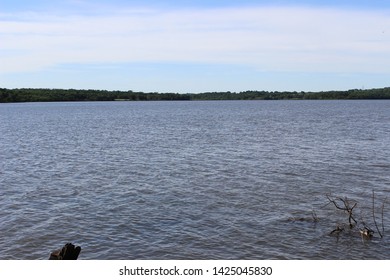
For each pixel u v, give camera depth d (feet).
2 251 63.05
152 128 266.98
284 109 570.05
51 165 130.00
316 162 131.03
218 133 227.20
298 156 143.43
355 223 74.08
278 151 155.74
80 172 118.73
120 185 102.73
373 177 109.40
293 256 61.31
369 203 86.53
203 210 82.02
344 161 132.26
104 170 121.49
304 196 91.61
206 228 72.18
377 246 64.64
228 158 140.46
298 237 67.97
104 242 66.54
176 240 67.10
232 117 386.11
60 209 82.89
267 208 83.05
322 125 277.44
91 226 73.41
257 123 303.07
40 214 79.77
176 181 106.63
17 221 75.72
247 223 74.38
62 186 101.91
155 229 71.92
